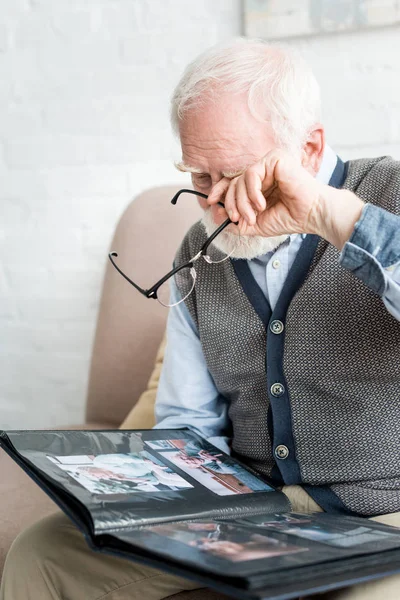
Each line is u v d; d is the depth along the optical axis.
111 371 1.71
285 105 1.08
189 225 1.70
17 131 2.12
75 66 2.03
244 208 0.99
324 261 1.09
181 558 0.75
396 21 1.63
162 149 1.96
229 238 1.10
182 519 0.91
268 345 1.12
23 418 2.21
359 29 1.68
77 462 0.99
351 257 0.91
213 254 1.21
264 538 0.84
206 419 1.24
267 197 1.03
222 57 1.09
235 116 1.06
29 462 0.95
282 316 1.12
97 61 2.00
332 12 1.68
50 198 2.10
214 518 0.94
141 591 1.06
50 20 2.04
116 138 2.00
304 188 0.97
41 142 2.09
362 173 1.16
